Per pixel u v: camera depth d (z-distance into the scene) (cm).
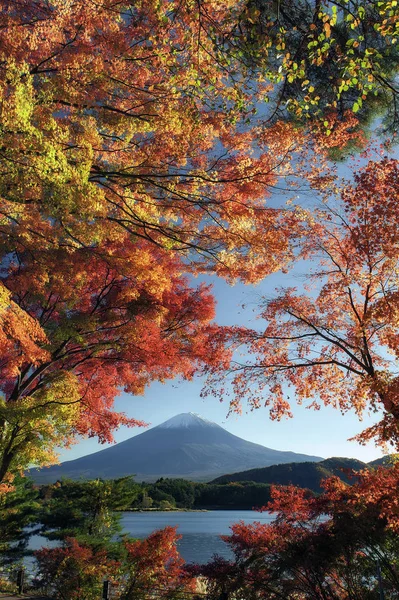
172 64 700
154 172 841
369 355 1080
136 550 1354
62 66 688
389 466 1049
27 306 1312
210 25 646
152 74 748
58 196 639
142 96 763
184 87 735
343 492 1055
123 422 1352
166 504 13962
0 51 630
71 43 696
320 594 995
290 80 602
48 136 640
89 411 1288
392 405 895
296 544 1005
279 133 820
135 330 1201
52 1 643
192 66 688
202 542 5809
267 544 1024
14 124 574
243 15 612
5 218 863
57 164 600
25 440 1102
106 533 1869
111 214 919
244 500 13912
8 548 2031
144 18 698
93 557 1457
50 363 1255
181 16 654
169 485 15050
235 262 986
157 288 1052
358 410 1166
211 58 679
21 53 648
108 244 1100
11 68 595
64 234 880
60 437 1120
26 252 1037
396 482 927
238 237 925
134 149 859
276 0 739
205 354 1272
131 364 1373
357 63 546
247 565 1031
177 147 816
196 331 1343
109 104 778
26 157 603
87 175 634
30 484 2517
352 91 980
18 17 662
